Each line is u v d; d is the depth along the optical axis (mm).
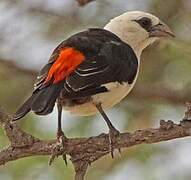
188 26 14328
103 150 9555
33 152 9617
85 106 9914
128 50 10336
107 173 14383
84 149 9547
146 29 11258
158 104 14734
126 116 14805
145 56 14438
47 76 9336
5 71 15023
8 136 9609
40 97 9078
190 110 9359
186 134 9305
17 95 15023
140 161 14398
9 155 9633
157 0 14383
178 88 14500
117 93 9953
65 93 9141
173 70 14508
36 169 13594
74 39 9945
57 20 14703
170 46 14133
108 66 9766
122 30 11125
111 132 9547
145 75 14617
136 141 9445
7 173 13641
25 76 15070
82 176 9586
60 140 9570
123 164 14430
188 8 14383
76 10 14617
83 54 9594
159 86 14586
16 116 8984
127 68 10062
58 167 13508
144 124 14773
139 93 14570
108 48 9992
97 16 14508
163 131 9375
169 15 14375
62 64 9328
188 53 14125
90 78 9430
